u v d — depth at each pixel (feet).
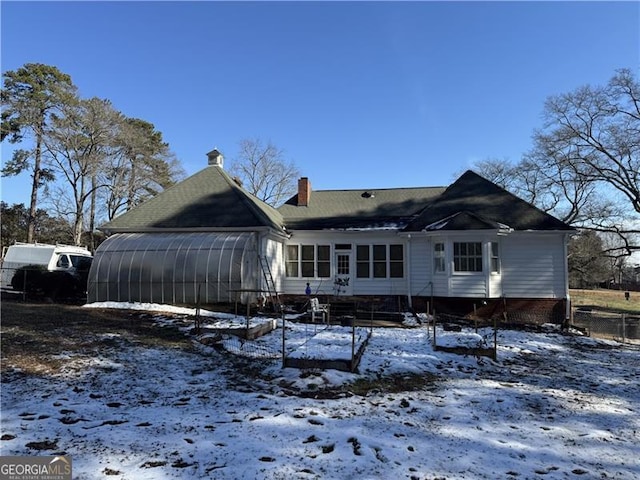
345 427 17.97
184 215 62.75
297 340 37.19
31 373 24.68
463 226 57.62
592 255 115.03
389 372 28.40
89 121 112.78
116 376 25.04
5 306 49.78
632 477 14.35
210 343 34.40
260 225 58.90
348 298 64.80
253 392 23.04
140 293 55.93
